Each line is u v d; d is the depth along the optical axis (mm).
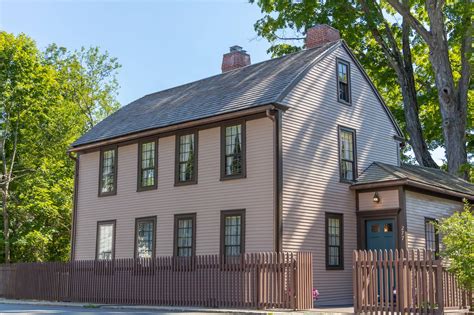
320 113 21359
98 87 48344
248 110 19766
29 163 35219
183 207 21938
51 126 36031
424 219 21203
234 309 16672
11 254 34875
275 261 16469
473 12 31078
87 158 26859
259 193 19516
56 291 23125
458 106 32812
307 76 21109
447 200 22953
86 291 21969
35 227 33938
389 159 24750
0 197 34656
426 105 39062
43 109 35000
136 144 24500
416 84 39969
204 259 18297
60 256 37094
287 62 23266
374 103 24469
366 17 32781
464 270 14008
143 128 23688
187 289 18641
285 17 33000
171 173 22688
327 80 22094
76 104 43781
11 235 33750
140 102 29547
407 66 35344
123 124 26203
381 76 36562
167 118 23375
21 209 33188
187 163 22203
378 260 14391
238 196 20125
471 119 38938
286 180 19328
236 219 20141
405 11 32844
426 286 13508
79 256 26062
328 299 20031
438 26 32250
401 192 20297
